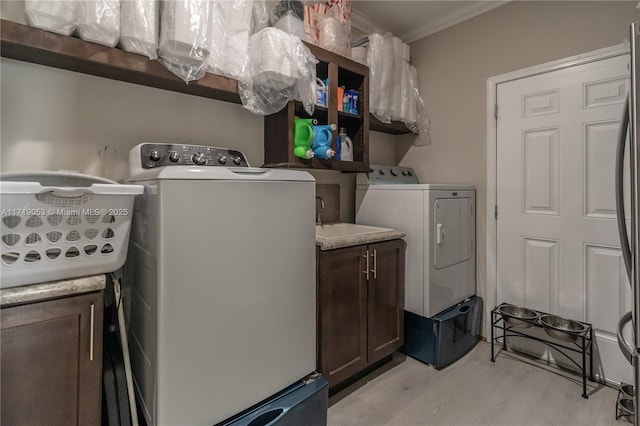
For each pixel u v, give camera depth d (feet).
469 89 8.43
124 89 5.15
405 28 9.08
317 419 4.72
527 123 7.50
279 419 4.20
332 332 5.78
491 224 8.13
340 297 5.91
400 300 7.20
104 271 3.56
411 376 6.79
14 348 2.99
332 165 6.74
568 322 6.89
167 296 3.51
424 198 7.07
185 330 3.64
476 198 8.39
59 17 3.76
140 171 4.34
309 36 6.50
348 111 7.31
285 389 4.64
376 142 9.45
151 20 4.32
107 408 3.69
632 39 3.09
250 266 4.16
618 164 3.67
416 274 7.26
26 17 3.68
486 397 6.08
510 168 7.80
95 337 3.43
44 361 3.14
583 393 6.07
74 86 4.72
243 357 4.13
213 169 3.87
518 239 7.73
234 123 6.45
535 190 7.43
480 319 8.33
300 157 6.21
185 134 5.81
